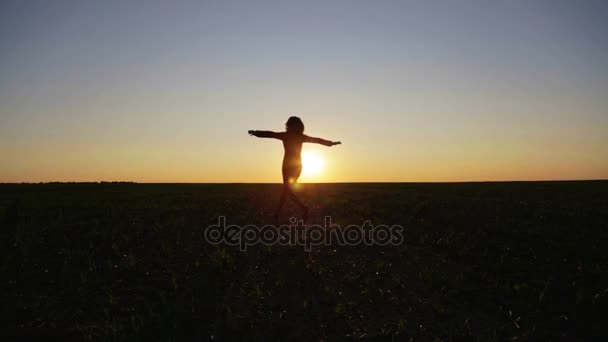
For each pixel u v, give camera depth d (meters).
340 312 5.89
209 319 5.72
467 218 12.78
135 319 5.67
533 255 8.45
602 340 5.05
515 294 6.50
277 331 5.39
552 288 6.65
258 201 18.34
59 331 5.41
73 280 7.13
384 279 7.30
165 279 7.23
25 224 11.52
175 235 10.31
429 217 13.22
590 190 26.97
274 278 7.33
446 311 5.98
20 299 6.34
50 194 23.94
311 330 5.41
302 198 20.11
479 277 7.27
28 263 7.93
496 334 5.29
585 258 8.12
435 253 8.90
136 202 17.77
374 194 22.92
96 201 18.34
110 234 10.16
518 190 27.23
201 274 7.47
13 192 26.06
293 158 8.87
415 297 6.52
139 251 8.84
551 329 5.39
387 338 5.22
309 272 7.63
